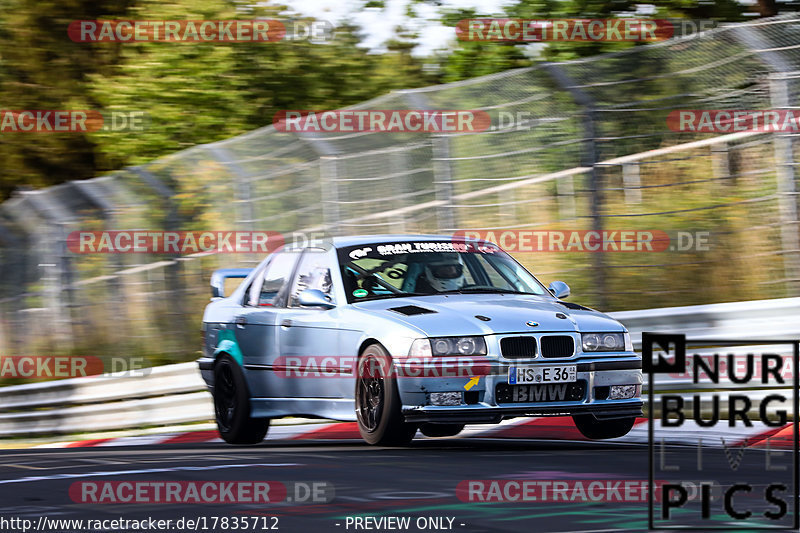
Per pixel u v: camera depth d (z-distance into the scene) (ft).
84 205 187.42
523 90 140.46
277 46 243.81
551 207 159.02
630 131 139.03
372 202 161.89
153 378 149.69
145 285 185.57
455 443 96.99
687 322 107.65
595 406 87.20
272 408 102.83
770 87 124.26
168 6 237.66
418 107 147.84
